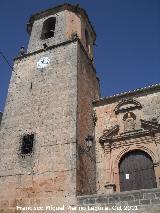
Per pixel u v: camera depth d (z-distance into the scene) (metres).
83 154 14.90
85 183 14.09
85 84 18.70
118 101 19.02
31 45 21.23
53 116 15.83
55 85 17.33
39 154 14.59
